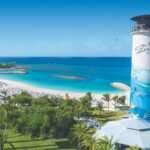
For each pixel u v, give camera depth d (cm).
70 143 7481
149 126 6091
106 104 13812
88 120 9606
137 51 6694
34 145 7356
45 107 8300
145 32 6531
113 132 6053
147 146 5559
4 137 6272
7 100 11881
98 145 4975
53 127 7862
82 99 10806
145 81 6675
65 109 8575
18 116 8394
